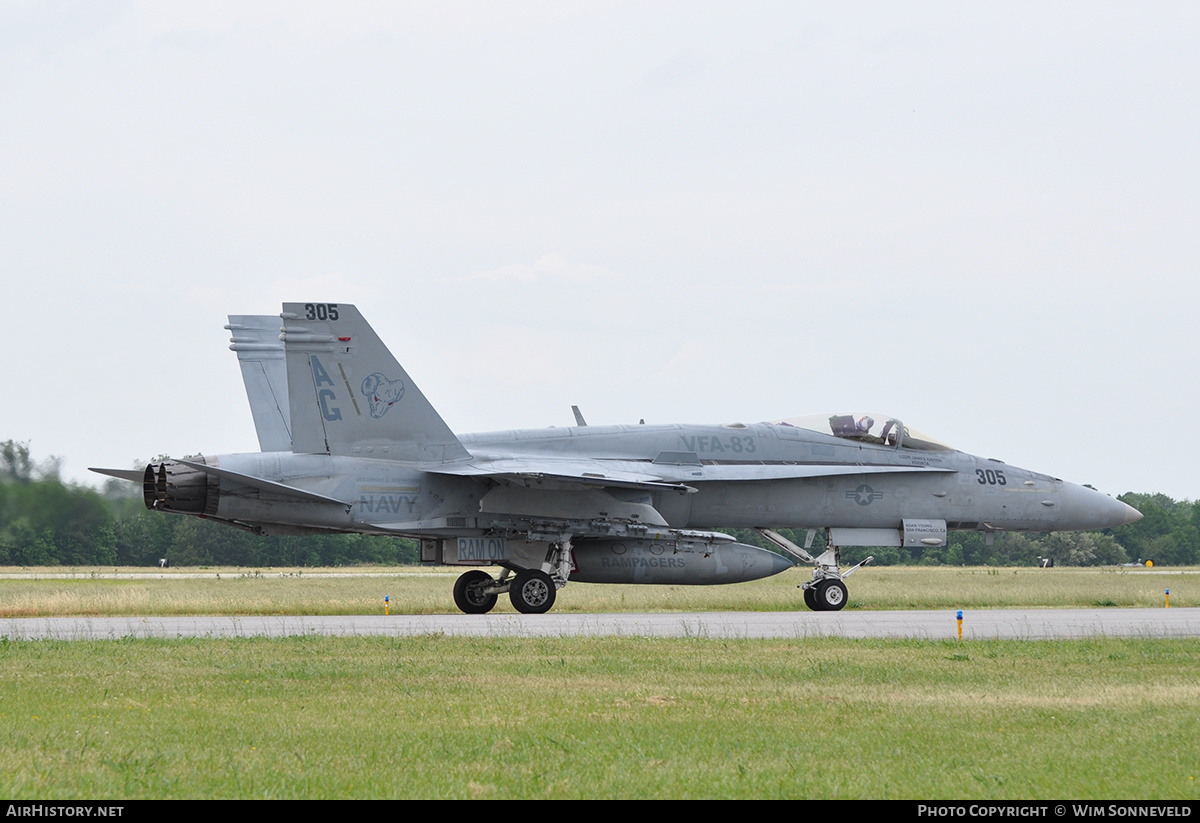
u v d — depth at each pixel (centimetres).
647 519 9044
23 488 16688
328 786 2664
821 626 7344
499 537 8812
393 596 12262
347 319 8656
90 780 2697
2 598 10669
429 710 3691
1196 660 5225
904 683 4397
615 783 2725
